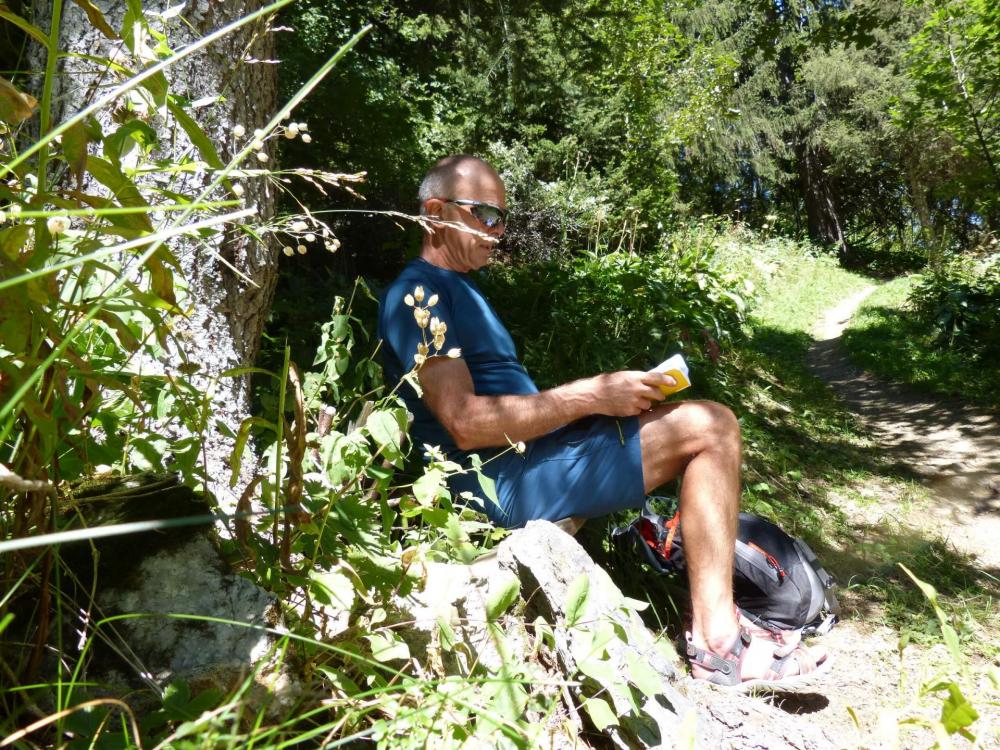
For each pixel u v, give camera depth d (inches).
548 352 221.1
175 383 57.3
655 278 310.8
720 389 283.1
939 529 214.1
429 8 357.1
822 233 1321.4
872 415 384.5
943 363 470.9
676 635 118.7
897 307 697.6
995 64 462.9
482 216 109.1
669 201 751.7
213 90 85.5
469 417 98.4
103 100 34.9
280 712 49.2
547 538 75.6
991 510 234.8
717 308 339.9
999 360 469.7
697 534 95.2
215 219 35.9
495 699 52.1
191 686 48.3
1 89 37.7
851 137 1133.1
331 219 355.3
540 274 265.9
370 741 53.7
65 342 33.9
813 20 874.8
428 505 63.9
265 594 53.6
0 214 33.1
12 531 47.9
